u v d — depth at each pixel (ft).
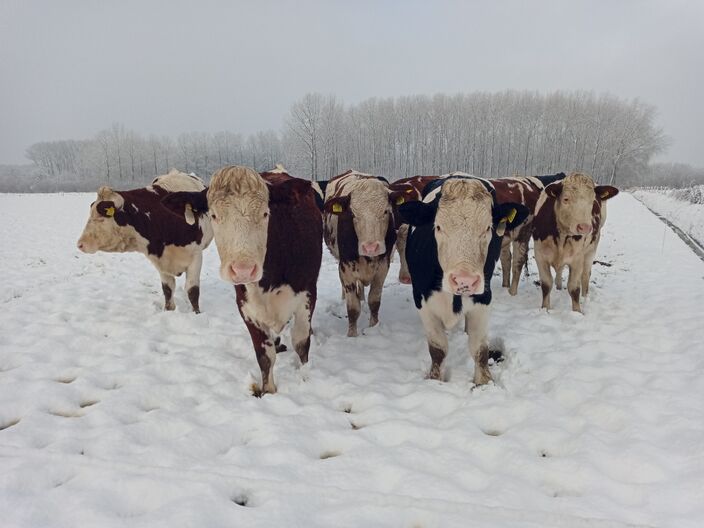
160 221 20.77
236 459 11.05
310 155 144.46
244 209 12.03
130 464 10.70
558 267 20.88
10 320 21.25
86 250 20.22
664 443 11.19
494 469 10.90
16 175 246.88
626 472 10.39
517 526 8.71
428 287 14.29
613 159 148.25
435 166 154.61
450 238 12.75
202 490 9.85
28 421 12.78
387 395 14.55
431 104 157.07
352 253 18.86
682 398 13.03
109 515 9.20
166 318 21.16
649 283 26.16
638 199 90.53
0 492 9.84
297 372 16.05
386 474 10.51
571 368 15.38
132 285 28.35
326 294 26.02
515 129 150.82
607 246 38.34
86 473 10.50
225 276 11.82
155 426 12.59
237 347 18.45
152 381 15.33
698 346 16.62
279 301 14.32
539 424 12.28
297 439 11.91
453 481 10.33
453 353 17.52
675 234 44.68
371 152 151.64
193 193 13.67
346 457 11.14
